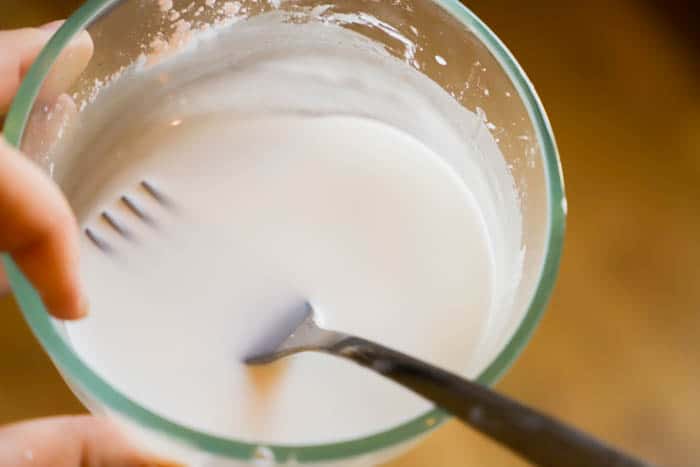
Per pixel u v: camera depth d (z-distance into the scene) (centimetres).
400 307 44
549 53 56
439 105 47
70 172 45
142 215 45
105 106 46
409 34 46
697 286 52
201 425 42
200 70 48
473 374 40
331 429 42
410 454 48
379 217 46
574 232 53
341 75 48
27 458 43
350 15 47
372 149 47
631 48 57
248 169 47
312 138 47
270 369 43
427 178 47
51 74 42
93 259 44
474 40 44
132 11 44
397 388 43
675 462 50
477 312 44
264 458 38
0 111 48
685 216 54
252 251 45
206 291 44
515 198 44
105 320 43
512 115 44
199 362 43
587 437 33
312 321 43
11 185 39
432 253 45
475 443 48
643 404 50
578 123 55
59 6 53
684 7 57
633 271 53
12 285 40
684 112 56
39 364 48
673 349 51
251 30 48
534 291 40
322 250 45
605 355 51
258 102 48
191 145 47
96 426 43
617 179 54
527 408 35
